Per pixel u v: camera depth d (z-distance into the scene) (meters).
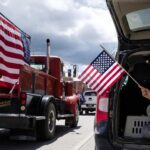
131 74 6.54
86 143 12.62
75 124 17.91
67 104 16.92
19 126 10.97
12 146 11.81
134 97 6.48
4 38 9.61
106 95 6.04
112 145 5.86
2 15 9.47
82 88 19.22
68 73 17.64
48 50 15.21
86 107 32.88
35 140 12.99
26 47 11.09
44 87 13.75
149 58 6.45
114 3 5.97
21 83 11.03
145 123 6.08
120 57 6.20
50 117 13.10
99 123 5.99
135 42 6.47
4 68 9.73
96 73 6.12
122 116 6.30
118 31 6.47
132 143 5.74
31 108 11.95
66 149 11.37
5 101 10.62
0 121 10.81
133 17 6.26
